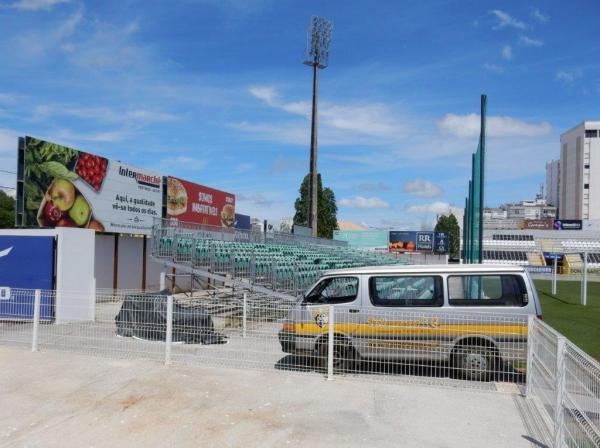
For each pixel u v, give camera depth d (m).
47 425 6.25
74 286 14.52
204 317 10.09
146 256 23.19
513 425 6.40
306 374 8.53
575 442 5.03
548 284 41.75
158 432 6.07
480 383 8.16
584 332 15.55
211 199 29.56
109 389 7.55
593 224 93.31
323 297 9.48
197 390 7.55
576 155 145.88
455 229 82.88
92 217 19.27
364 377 8.44
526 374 7.50
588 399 4.69
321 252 25.14
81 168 18.67
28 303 11.90
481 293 8.84
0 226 39.59
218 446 5.71
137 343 9.80
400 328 8.61
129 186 21.61
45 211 17.03
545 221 114.62
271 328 9.58
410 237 56.59
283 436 6.00
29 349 9.95
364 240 56.66
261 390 7.62
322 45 33.91
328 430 6.19
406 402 7.19
